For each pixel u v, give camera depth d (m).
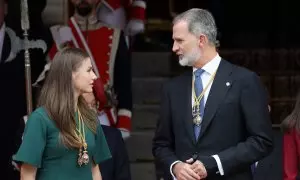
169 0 38.38
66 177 15.23
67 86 15.34
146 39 37.06
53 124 15.20
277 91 33.06
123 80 23.17
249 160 16.25
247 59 36.00
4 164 22.72
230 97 16.55
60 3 25.64
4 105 22.78
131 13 25.53
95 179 16.27
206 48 16.73
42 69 23.03
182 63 16.77
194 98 16.83
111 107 22.14
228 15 39.09
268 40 38.44
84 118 15.77
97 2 24.14
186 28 16.53
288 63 35.84
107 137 18.45
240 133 16.64
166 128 17.33
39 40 23.03
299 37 38.41
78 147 15.29
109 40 23.20
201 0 38.75
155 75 33.75
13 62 22.88
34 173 15.18
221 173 16.20
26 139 15.12
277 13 38.97
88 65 15.65
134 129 30.48
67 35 23.09
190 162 16.33
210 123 16.50
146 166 28.28
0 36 22.78
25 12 20.19
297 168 18.25
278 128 29.31
